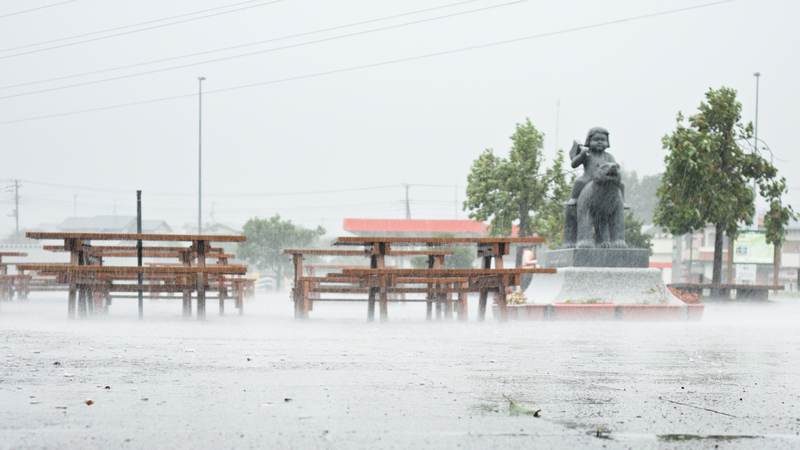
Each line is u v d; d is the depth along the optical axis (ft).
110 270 41.06
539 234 125.49
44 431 13.32
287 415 14.87
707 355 27.04
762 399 17.34
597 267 52.60
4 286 64.95
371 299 44.65
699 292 102.47
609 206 53.36
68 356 24.25
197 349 26.73
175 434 13.14
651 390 18.51
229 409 15.43
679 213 98.37
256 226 217.36
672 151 99.14
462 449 12.20
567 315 49.75
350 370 21.47
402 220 196.75
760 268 237.25
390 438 12.94
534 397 17.24
